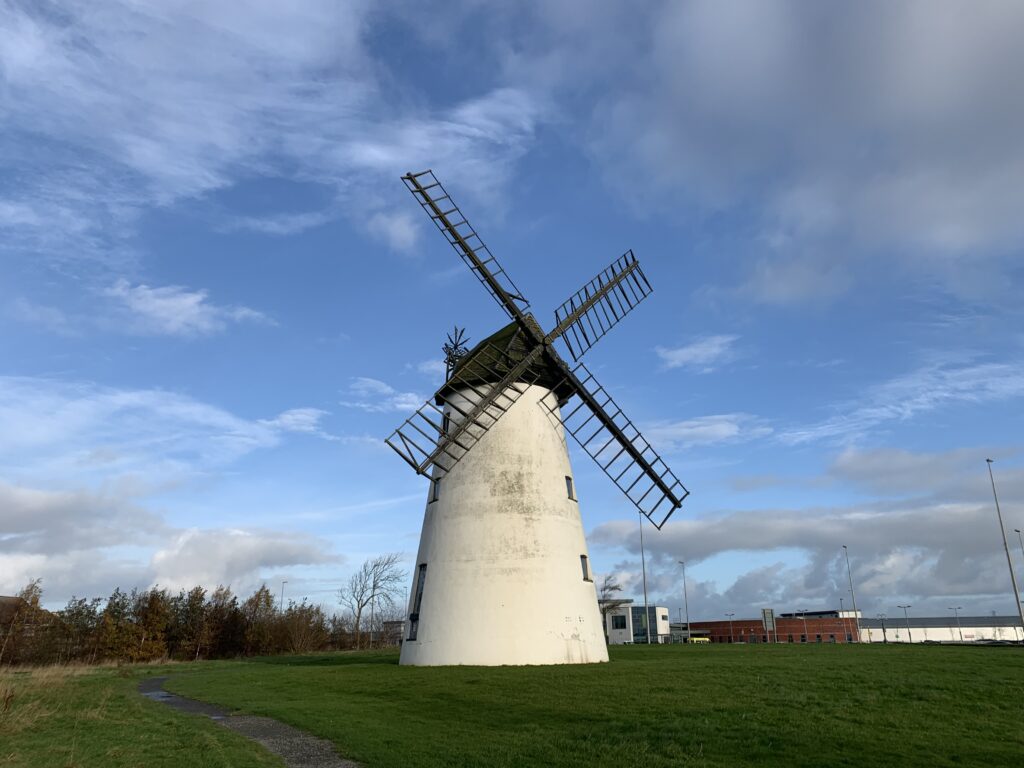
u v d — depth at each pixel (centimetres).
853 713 1427
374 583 7919
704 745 1230
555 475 2808
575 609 2611
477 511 2675
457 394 2886
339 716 1653
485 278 2859
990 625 13362
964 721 1354
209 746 1366
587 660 2552
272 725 1616
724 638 11100
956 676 1761
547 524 2686
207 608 6525
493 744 1300
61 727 1617
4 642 4091
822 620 10644
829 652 2602
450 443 2759
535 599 2550
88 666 4544
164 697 2258
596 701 1633
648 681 1845
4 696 1836
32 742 1422
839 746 1212
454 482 2762
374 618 9006
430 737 1391
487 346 2886
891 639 12400
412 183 2805
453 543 2662
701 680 1827
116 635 5750
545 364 2936
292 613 6975
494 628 2500
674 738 1280
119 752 1319
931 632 12481
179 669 3847
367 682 2170
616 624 10044
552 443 2870
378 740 1380
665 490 3188
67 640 5734
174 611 6406
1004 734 1266
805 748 1201
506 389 2823
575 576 2681
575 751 1220
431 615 2598
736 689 1688
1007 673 1791
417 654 2581
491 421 2792
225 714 1811
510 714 1568
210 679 2702
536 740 1312
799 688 1680
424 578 2723
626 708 1541
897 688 1636
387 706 1767
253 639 6494
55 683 2533
